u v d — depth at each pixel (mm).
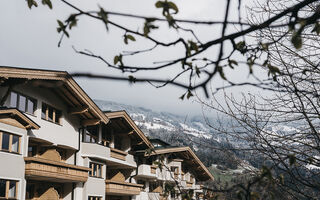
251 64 1681
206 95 1648
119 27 1663
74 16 1615
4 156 16359
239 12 1758
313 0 1787
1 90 16984
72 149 23328
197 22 1657
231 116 5383
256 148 4926
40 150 21125
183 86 1674
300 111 4797
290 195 4344
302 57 4695
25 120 17375
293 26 1747
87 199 23406
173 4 1591
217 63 1667
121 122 27656
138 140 30156
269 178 1949
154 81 1646
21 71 16516
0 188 16234
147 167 30953
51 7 1710
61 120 22016
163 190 3176
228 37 1767
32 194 20609
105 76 1509
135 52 1747
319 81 4527
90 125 24500
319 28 1821
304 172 4562
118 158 27469
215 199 2768
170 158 34750
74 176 21406
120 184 27359
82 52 1703
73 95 21516
